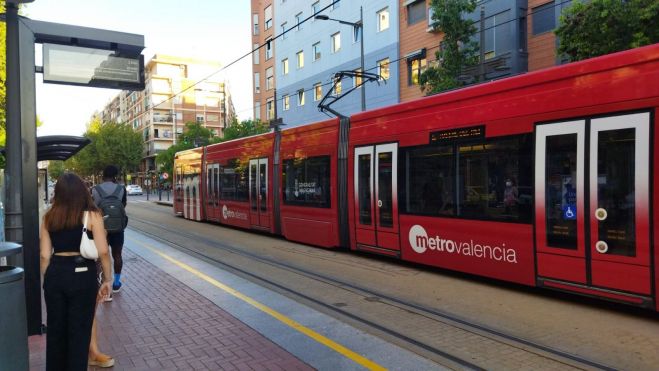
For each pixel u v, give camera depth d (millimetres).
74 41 5664
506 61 19500
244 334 5129
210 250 11336
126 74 6004
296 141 12258
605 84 5750
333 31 32125
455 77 18438
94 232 3727
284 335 5105
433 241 8156
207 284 7566
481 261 7316
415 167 8516
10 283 3021
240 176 15414
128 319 5680
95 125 76125
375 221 9469
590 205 5848
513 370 4258
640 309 6160
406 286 7582
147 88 84562
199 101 85938
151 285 7484
